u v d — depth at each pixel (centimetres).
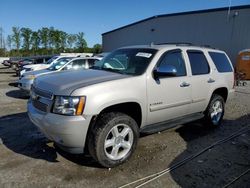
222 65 618
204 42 2469
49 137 376
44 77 427
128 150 407
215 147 488
